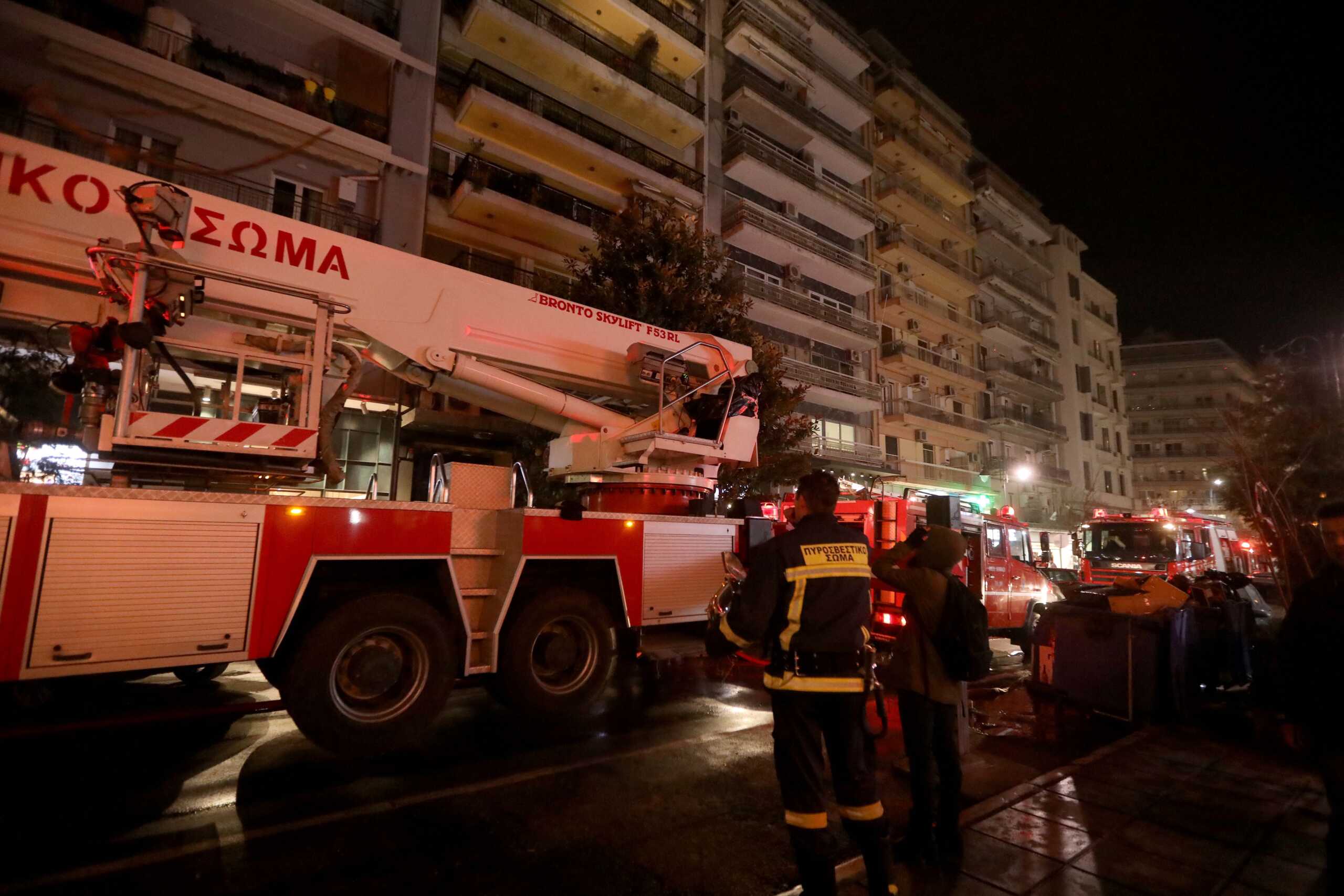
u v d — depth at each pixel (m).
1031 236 42.19
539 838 3.60
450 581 4.90
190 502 3.94
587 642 5.59
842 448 27.92
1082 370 44.66
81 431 4.61
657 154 22.27
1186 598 6.39
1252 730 5.62
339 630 4.31
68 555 3.56
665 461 6.99
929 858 3.29
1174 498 61.34
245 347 4.79
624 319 7.04
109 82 12.52
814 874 2.61
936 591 3.46
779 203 26.91
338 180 15.14
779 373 14.71
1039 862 3.30
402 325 5.66
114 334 4.43
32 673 3.41
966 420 33.78
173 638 3.80
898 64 34.34
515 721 5.70
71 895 2.94
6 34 11.64
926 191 35.28
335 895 3.00
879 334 29.34
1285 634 2.71
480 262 18.42
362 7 16.38
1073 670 6.19
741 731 5.64
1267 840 3.56
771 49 26.64
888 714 6.42
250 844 3.45
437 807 3.95
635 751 5.03
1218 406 60.06
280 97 14.60
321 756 4.76
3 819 3.72
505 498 5.49
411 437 15.98
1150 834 3.62
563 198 19.19
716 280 15.37
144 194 4.34
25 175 4.36
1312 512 13.45
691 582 6.35
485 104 17.38
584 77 20.27
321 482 5.32
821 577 2.82
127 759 4.64
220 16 14.45
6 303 4.71
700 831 3.75
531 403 6.64
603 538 5.70
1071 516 37.78
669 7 24.17
